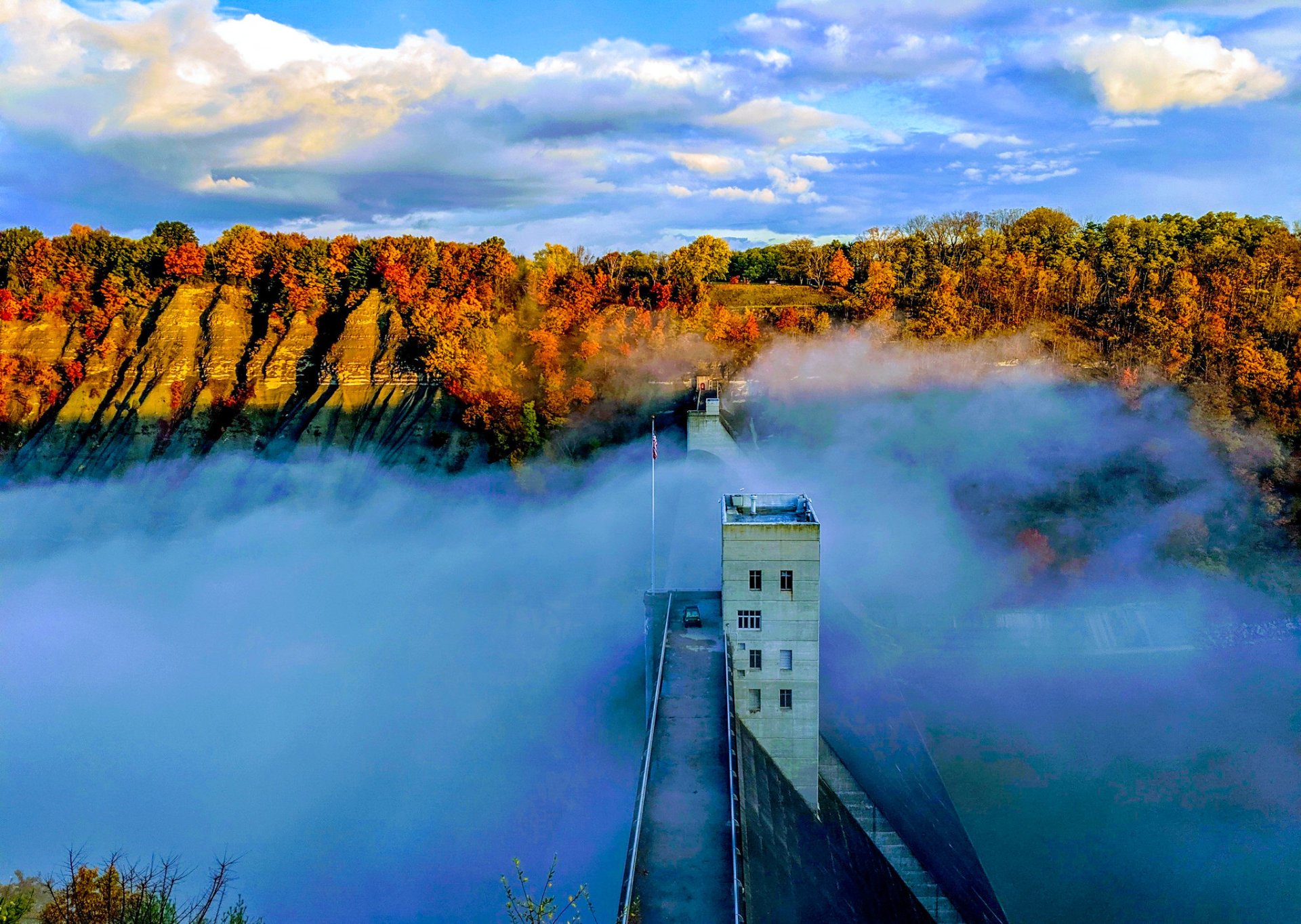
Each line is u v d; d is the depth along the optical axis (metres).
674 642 93.75
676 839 62.69
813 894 71.19
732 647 85.62
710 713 79.31
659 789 68.38
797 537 83.50
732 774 68.50
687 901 56.81
